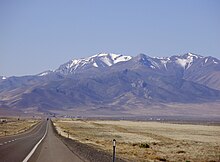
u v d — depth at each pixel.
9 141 61.59
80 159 37.50
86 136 102.75
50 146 53.12
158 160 48.19
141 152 58.66
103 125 191.12
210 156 54.94
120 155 50.78
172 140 92.12
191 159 50.75
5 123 180.75
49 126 154.62
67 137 87.62
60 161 35.00
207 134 123.12
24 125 165.00
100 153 48.28
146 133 123.75
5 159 35.00
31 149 46.91
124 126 182.50
